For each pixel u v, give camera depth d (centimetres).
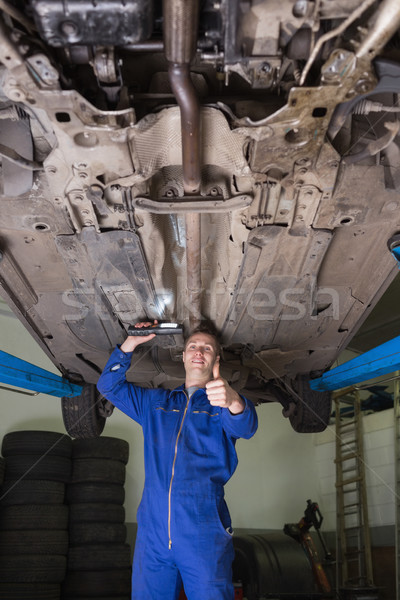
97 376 371
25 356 657
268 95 179
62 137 171
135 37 143
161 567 197
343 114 169
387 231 234
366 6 136
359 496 712
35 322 299
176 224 246
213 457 208
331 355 348
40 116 167
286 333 309
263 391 414
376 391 779
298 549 636
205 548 189
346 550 717
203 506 196
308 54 157
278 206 212
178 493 197
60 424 668
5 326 657
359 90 156
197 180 188
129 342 244
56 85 151
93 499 590
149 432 219
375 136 190
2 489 556
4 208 208
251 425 204
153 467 208
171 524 194
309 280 259
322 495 791
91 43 145
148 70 181
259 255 238
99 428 416
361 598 620
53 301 277
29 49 143
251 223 221
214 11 153
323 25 157
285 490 777
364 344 792
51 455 584
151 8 139
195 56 165
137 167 185
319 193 203
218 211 203
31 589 514
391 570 654
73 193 197
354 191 205
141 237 229
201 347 235
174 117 172
